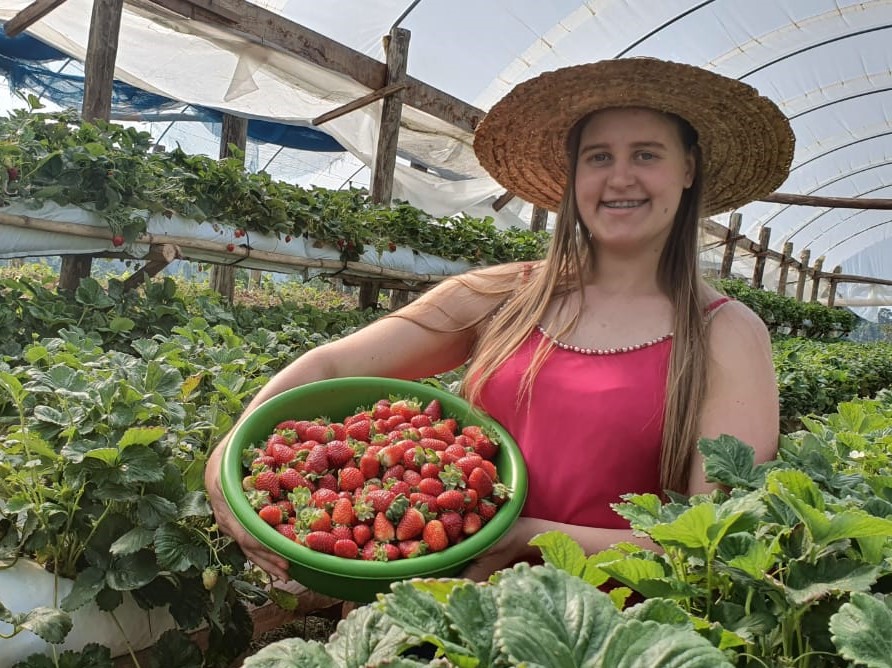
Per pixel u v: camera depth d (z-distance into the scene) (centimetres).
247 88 881
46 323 431
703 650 82
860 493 166
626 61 199
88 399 227
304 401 216
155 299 515
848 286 3117
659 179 207
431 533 171
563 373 208
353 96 906
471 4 910
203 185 565
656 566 120
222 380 300
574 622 88
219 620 226
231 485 180
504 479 202
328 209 691
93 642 208
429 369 252
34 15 679
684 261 219
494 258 926
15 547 219
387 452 191
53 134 475
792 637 115
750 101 213
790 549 125
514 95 233
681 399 196
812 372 730
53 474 224
